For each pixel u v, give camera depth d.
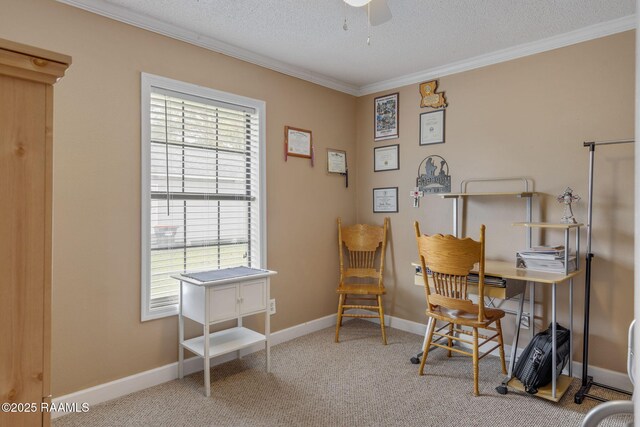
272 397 2.39
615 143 2.36
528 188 2.90
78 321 2.23
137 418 2.15
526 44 2.86
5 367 0.82
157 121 2.59
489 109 3.10
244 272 2.70
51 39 2.12
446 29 2.63
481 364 2.88
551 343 2.39
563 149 2.74
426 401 2.34
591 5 2.31
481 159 3.15
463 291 2.52
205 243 2.87
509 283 2.55
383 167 3.80
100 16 2.29
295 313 3.46
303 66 3.35
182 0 2.26
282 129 3.32
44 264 0.87
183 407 2.27
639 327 0.57
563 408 2.26
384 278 3.82
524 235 2.93
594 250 2.61
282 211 3.33
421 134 3.52
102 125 2.30
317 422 2.12
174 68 2.63
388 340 3.38
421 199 3.53
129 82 2.41
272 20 2.51
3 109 0.81
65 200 2.17
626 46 2.48
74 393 2.21
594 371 2.61
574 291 2.70
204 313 2.39
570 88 2.71
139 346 2.48
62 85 2.15
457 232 3.24
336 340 3.34
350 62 3.25
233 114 3.01
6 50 0.79
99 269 2.30
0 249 0.82
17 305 0.83
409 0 2.25
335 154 3.80
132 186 2.43
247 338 2.72
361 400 2.36
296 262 3.46
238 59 3.00
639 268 0.57
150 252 2.53
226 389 2.49
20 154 0.83
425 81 3.47
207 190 2.87
